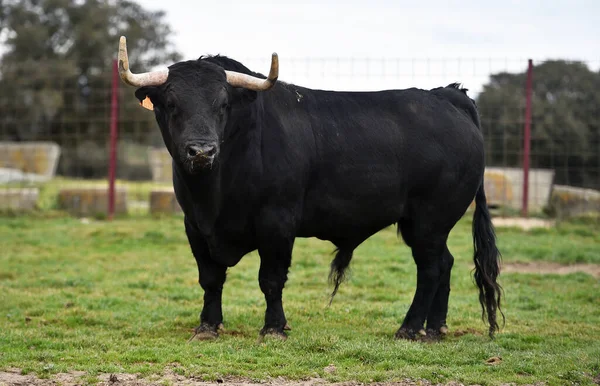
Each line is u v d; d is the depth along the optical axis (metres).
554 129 24.92
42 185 24.50
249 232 8.52
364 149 8.83
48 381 7.09
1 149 32.12
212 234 8.45
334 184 8.77
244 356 7.86
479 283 9.35
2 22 48.53
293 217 8.53
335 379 7.24
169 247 15.66
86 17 47.56
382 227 9.20
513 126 25.00
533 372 7.65
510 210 19.94
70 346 8.43
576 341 9.04
